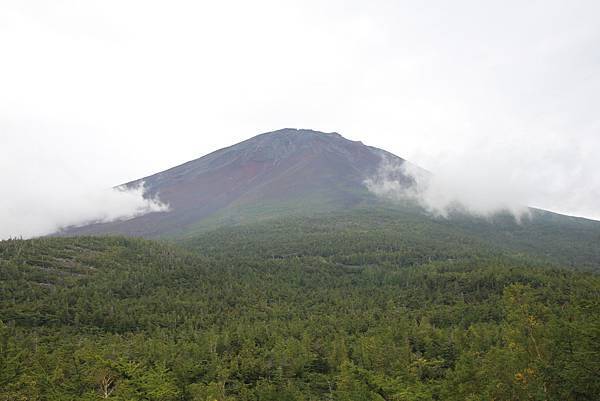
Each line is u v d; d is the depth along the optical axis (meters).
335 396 62.66
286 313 122.12
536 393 33.84
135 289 137.12
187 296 134.50
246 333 95.31
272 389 62.19
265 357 80.69
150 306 123.44
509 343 41.25
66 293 128.62
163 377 63.72
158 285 143.88
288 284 155.75
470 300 130.50
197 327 110.00
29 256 159.25
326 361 79.50
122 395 55.50
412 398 50.84
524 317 40.25
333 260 196.62
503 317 106.88
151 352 79.00
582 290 113.62
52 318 114.12
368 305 129.38
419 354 79.81
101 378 60.59
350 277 170.38
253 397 64.44
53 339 97.94
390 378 58.97
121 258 169.25
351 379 58.12
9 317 112.25
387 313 117.00
